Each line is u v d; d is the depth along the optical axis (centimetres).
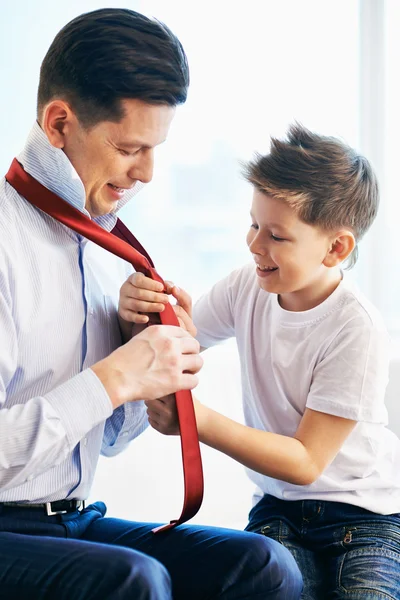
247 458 131
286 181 134
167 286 127
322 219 136
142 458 201
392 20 223
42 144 117
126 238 134
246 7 215
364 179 143
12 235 114
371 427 147
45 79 118
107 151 116
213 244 220
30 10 200
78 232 119
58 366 119
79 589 97
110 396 107
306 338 143
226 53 216
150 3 209
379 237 227
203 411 129
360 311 141
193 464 118
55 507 121
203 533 121
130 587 97
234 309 156
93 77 112
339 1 220
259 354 150
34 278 116
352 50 222
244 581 113
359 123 223
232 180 219
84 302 123
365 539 138
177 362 113
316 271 140
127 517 200
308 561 140
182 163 216
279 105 219
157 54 113
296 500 145
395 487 147
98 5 205
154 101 113
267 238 137
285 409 146
